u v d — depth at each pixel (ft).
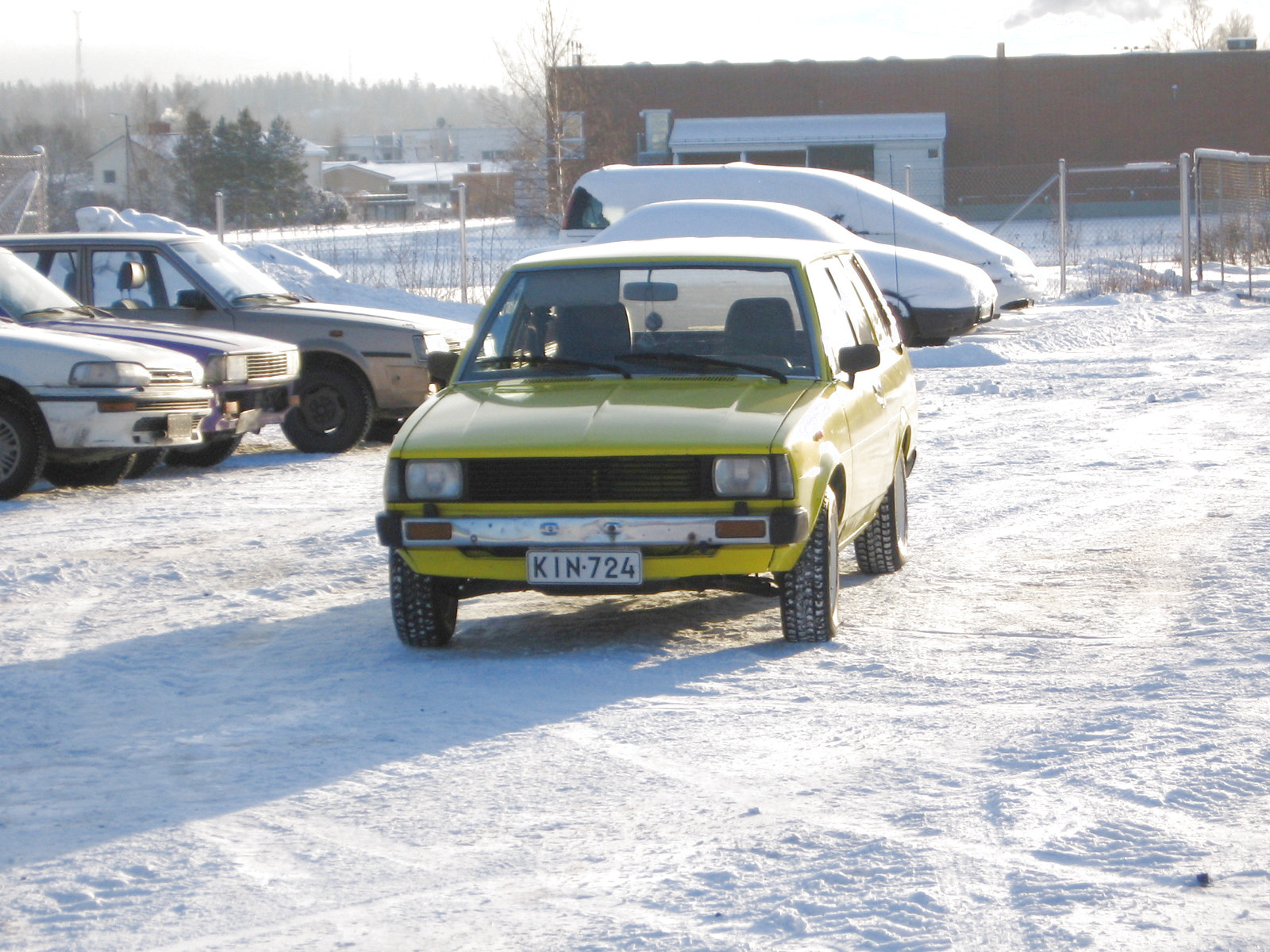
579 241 121.39
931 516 45.83
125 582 38.50
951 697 26.53
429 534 29.48
